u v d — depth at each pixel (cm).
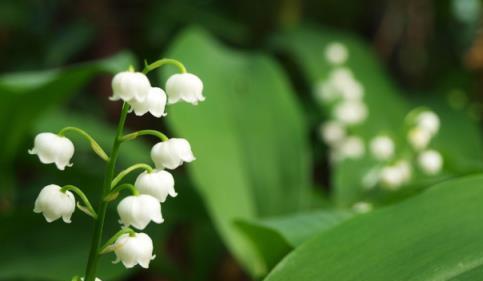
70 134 56
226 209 43
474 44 95
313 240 31
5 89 44
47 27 81
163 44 84
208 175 44
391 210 32
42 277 42
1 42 81
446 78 93
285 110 52
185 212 49
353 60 75
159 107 28
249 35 87
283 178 48
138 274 66
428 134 47
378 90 70
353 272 30
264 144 49
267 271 38
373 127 62
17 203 57
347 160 51
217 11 87
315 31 80
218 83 51
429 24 93
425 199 32
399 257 30
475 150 72
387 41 92
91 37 81
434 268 30
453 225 31
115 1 83
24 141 54
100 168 56
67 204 29
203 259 53
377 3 91
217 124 48
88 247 44
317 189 59
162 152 29
